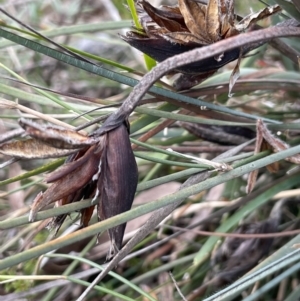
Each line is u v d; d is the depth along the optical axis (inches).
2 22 10.9
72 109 10.9
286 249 10.4
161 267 13.2
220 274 13.0
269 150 10.6
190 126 13.3
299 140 13.8
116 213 8.3
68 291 13.9
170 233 15.2
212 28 9.3
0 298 12.9
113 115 8.3
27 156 7.9
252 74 14.5
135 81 9.9
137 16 10.5
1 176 17.7
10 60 22.0
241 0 19.5
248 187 10.9
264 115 14.7
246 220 14.5
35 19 23.4
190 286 13.5
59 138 7.7
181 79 11.3
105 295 13.5
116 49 24.1
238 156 11.0
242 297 12.9
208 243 12.6
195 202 15.1
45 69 23.3
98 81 21.7
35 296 13.8
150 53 9.7
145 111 10.7
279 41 12.4
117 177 8.2
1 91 11.5
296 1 10.0
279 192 12.5
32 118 12.4
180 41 9.4
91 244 13.5
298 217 13.7
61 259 14.5
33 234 13.2
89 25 14.3
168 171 16.0
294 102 15.7
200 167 9.8
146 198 15.4
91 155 8.1
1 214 16.3
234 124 11.3
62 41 24.1
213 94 12.8
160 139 15.9
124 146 8.2
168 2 21.5
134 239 9.1
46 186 15.8
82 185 8.2
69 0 27.4
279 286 13.0
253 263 13.1
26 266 13.8
